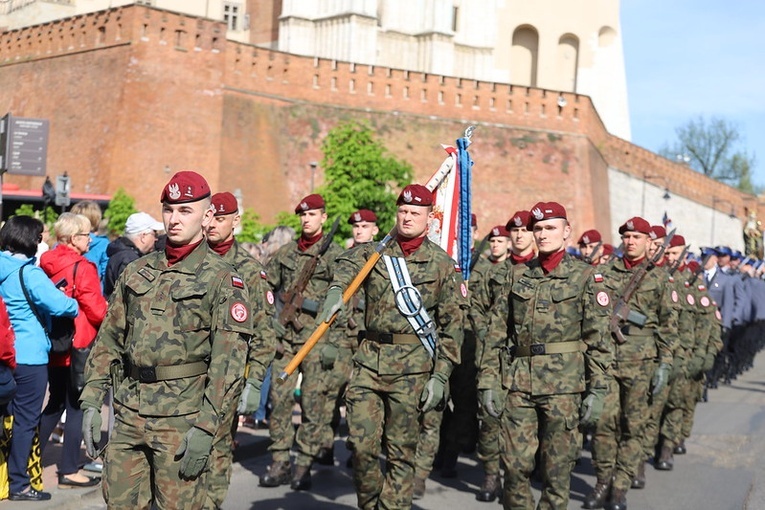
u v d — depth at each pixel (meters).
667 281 10.46
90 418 5.83
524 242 10.41
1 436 8.58
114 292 5.99
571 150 59.84
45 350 8.62
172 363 5.81
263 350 7.81
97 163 45.19
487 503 9.96
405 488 7.65
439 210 10.38
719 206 74.81
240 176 48.78
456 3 71.00
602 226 63.78
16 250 8.57
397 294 7.63
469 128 10.55
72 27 48.16
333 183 40.22
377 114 54.62
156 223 10.26
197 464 5.63
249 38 67.56
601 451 9.92
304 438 10.21
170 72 46.16
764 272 29.92
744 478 11.71
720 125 103.31
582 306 7.91
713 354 13.67
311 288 10.41
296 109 51.78
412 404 7.61
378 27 66.00
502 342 8.01
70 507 8.79
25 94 50.19
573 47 77.19
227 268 5.95
